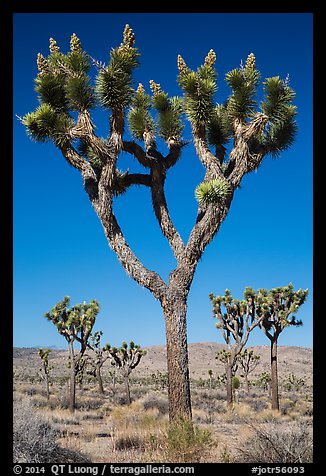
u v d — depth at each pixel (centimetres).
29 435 736
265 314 2069
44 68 995
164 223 973
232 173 975
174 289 906
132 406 2055
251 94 983
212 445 795
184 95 985
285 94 985
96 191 963
